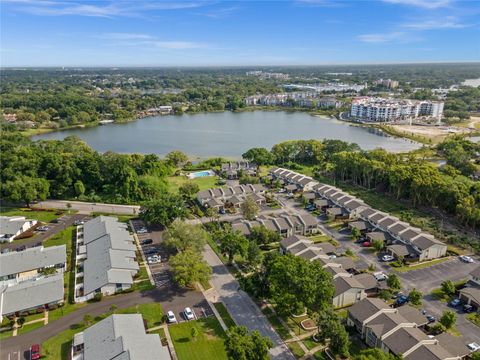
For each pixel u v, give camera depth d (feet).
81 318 270.67
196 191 522.47
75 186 510.58
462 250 373.40
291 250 348.38
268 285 279.49
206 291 304.50
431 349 218.59
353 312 258.98
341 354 232.12
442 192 451.12
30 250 345.92
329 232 416.46
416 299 278.87
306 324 264.72
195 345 243.81
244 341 213.25
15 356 233.55
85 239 376.07
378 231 407.64
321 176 630.74
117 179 531.50
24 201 495.00
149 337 234.38
